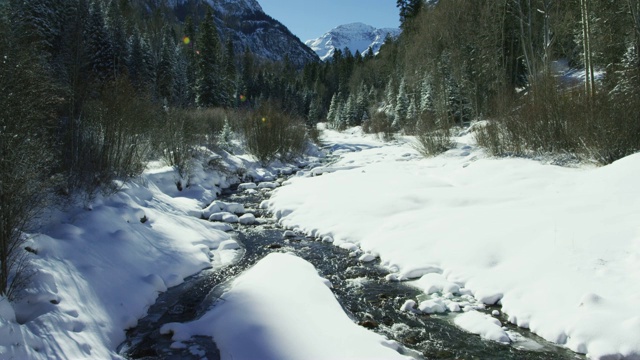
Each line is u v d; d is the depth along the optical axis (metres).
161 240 8.87
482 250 7.55
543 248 7.00
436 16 37.69
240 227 11.69
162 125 15.64
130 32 48.88
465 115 37.09
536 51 31.38
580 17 28.31
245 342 5.18
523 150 16.56
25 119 5.71
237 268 8.51
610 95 13.75
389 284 7.50
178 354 5.24
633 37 21.78
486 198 10.91
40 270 5.61
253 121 23.47
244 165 21.16
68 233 7.20
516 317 5.83
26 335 4.54
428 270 7.64
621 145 11.95
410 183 14.43
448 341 5.53
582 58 29.61
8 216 5.12
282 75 103.25
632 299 5.23
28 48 6.73
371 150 29.34
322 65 113.69
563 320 5.35
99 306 5.97
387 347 5.06
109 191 9.68
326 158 27.92
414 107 41.06
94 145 10.11
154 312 6.58
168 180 14.16
